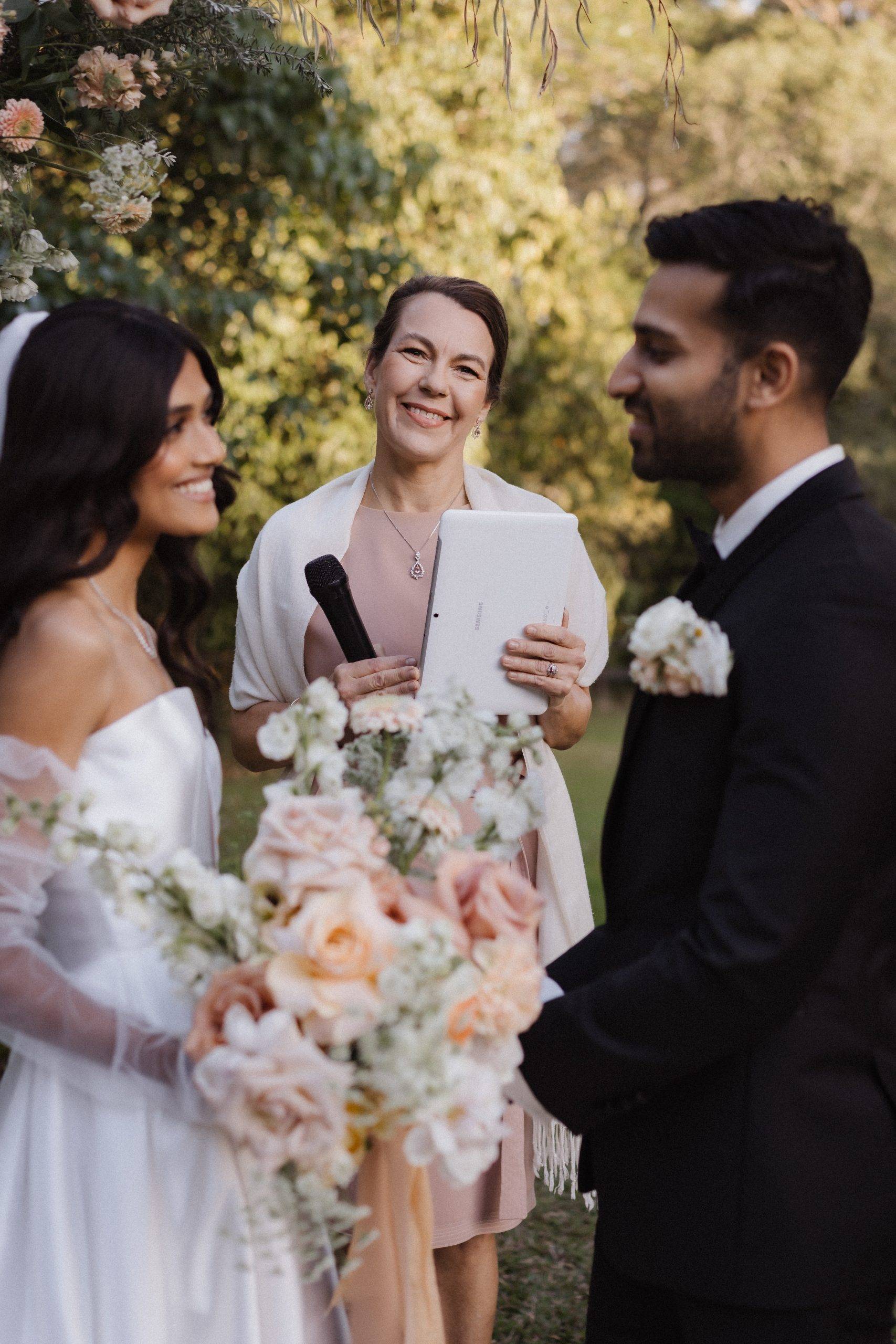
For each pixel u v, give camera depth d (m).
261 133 5.74
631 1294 1.76
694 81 15.70
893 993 1.57
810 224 1.50
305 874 1.39
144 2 2.25
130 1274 1.63
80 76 2.43
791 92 15.62
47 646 1.62
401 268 6.40
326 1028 1.39
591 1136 1.71
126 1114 1.66
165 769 1.72
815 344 1.50
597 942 1.78
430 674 2.32
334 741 1.55
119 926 1.68
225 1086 1.37
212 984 1.42
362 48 7.78
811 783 1.40
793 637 1.44
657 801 1.59
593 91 16.09
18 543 1.67
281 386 7.07
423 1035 1.35
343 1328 1.83
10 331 1.84
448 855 1.51
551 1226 3.31
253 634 2.66
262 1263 1.66
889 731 1.42
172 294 5.48
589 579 2.72
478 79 8.32
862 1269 1.52
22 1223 1.70
